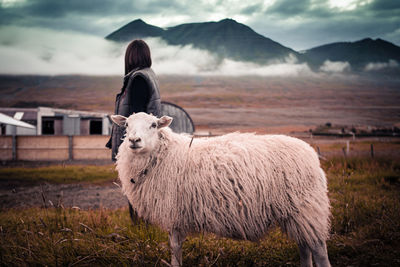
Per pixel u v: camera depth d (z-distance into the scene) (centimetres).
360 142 3002
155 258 343
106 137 2114
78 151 2097
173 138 360
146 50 425
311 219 317
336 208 542
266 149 340
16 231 436
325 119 16425
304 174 330
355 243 401
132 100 406
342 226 469
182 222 333
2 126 3031
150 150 338
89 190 947
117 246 360
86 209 677
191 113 17512
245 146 343
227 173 325
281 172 327
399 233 420
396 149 1978
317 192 330
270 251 397
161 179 337
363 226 467
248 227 324
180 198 330
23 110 3684
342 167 1091
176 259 323
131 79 404
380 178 870
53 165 1645
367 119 16525
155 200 339
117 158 379
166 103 1549
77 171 1302
